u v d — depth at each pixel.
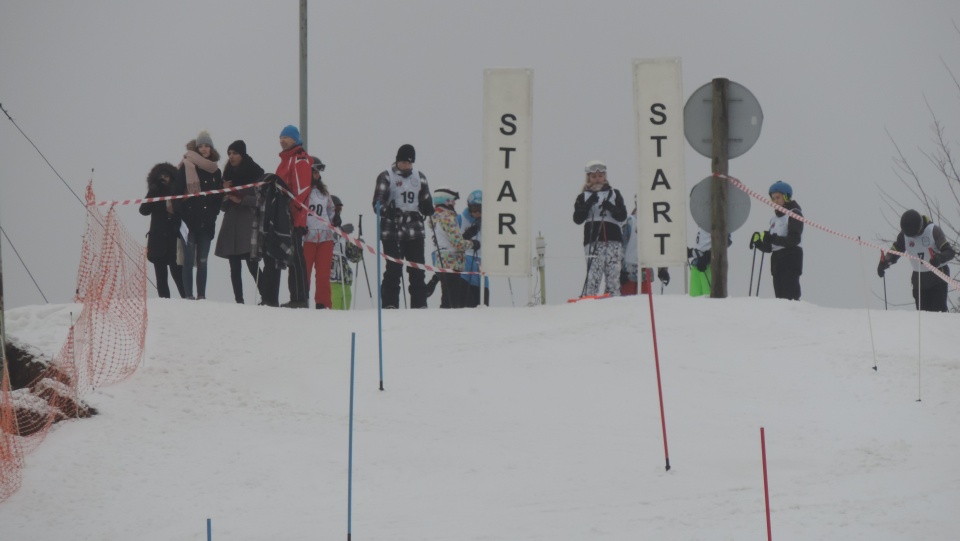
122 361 50.88
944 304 63.00
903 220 62.59
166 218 62.84
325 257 63.66
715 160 60.44
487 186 62.22
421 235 64.06
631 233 70.25
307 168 62.66
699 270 67.94
